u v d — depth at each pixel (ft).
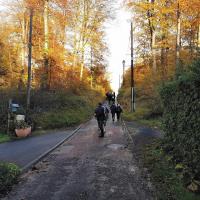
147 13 79.87
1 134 54.85
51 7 81.30
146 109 86.84
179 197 18.37
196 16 71.05
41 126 63.00
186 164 23.35
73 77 107.86
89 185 22.02
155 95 78.02
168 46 83.82
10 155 34.65
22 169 26.40
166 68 85.66
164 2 74.02
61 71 96.17
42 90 82.94
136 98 118.52
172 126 29.43
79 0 104.99
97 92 165.07
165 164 26.21
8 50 117.29
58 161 30.86
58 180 23.56
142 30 92.22
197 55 22.72
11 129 55.62
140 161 29.35
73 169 27.07
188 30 93.76
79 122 75.20
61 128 65.21
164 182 21.72
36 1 71.56
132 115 85.35
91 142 43.78
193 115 21.57
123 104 128.88
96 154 34.09
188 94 23.39
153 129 58.23
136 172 25.36
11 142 47.47
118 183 22.36
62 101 81.97
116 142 42.96
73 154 34.60
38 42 95.91
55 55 89.40
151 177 23.40
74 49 108.27
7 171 24.00
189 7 66.18
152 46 84.84
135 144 39.91
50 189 21.30
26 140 48.78
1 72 113.29
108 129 60.39
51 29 98.32
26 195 20.11
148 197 19.21
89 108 102.53
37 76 94.22
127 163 28.94
